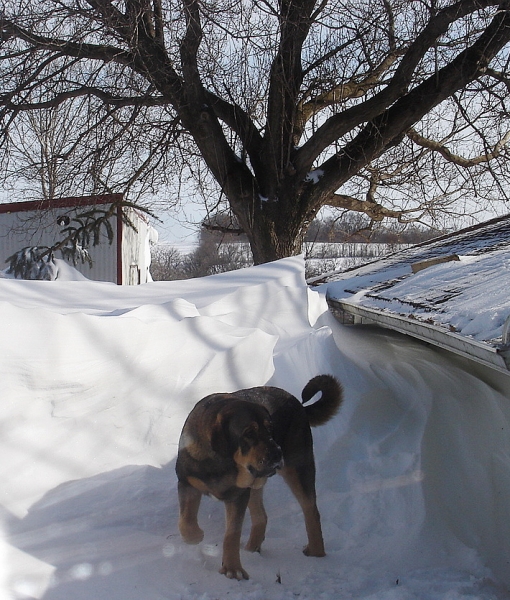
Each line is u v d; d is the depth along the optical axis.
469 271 3.61
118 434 2.65
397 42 8.38
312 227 14.73
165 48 8.20
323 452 3.10
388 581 2.22
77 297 3.74
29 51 8.28
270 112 8.45
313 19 8.09
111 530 2.21
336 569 2.29
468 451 3.03
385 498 2.75
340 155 8.77
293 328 4.03
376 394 3.57
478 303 2.63
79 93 8.58
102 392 2.67
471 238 5.62
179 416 2.84
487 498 2.82
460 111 8.80
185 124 8.64
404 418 3.36
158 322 2.99
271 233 8.72
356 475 2.92
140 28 7.89
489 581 2.35
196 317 3.20
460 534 2.66
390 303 3.50
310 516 2.38
